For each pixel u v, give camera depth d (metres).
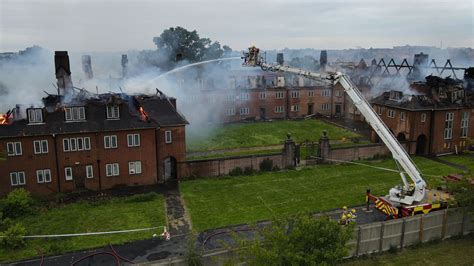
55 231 28.55
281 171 42.41
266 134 61.06
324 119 72.62
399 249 25.19
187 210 32.47
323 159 44.84
